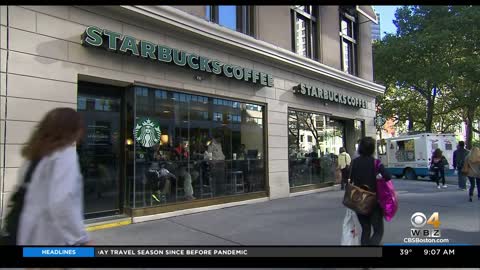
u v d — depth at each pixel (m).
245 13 11.50
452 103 28.80
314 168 14.11
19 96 6.57
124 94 8.57
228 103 10.77
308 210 9.63
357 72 17.62
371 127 18.23
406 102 31.77
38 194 2.51
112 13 7.99
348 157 14.59
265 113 11.85
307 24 14.39
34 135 2.71
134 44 8.06
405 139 21.09
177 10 8.92
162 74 8.91
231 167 10.75
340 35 16.50
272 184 11.83
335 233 7.00
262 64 11.74
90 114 8.00
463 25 23.41
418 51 24.86
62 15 7.22
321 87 14.49
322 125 14.85
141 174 8.47
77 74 7.39
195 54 9.49
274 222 8.08
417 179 20.94
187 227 7.63
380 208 5.24
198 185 9.80
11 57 6.51
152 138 8.75
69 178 2.51
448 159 19.95
